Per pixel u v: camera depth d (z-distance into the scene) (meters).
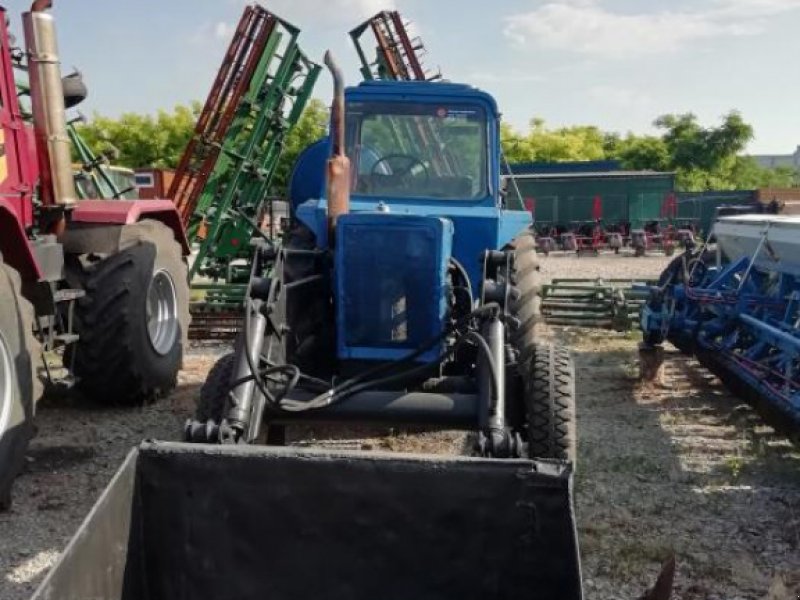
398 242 4.26
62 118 5.54
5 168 5.21
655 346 7.53
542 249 23.88
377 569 2.86
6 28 5.26
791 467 5.36
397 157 5.27
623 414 6.61
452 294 4.45
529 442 4.08
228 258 11.65
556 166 28.56
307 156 6.81
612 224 25.08
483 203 5.15
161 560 2.94
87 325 6.04
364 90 5.29
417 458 2.79
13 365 4.58
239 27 11.16
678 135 41.59
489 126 5.26
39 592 2.19
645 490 5.00
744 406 6.82
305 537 2.88
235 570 2.91
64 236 6.09
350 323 4.34
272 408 3.89
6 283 4.61
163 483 2.89
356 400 4.02
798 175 53.59
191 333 9.37
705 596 3.77
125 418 6.35
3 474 4.49
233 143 11.32
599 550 4.20
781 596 3.62
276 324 4.12
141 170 18.94
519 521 2.74
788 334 5.86
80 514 4.62
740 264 7.47
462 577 2.81
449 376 4.45
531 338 4.85
